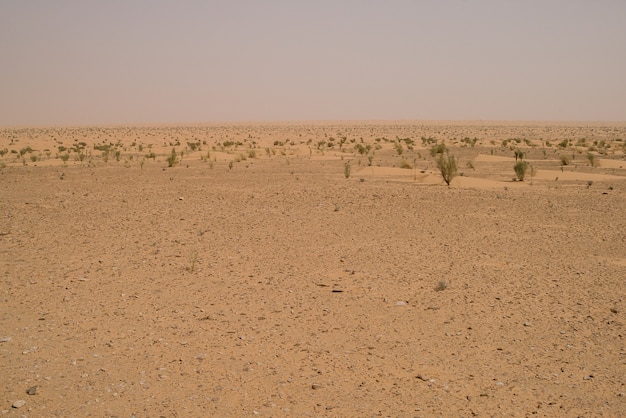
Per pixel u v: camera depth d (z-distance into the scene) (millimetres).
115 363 7824
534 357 8102
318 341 8695
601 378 7391
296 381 7301
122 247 15891
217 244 16328
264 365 7801
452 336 8930
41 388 7020
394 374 7523
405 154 66188
